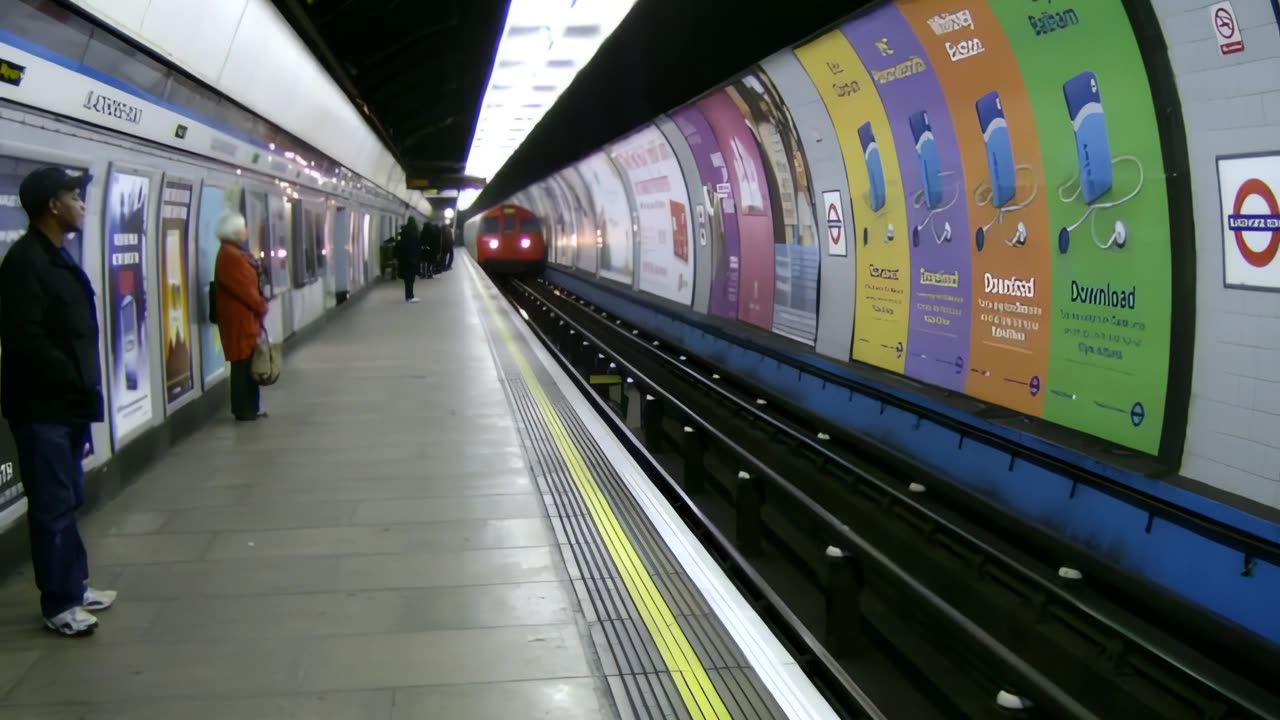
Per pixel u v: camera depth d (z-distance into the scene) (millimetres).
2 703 3291
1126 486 5680
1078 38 5738
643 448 9227
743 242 13688
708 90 10617
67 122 4953
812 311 11305
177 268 7078
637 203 20703
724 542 6766
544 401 9008
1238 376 5102
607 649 3762
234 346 7887
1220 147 5004
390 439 7426
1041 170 6645
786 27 7980
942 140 7844
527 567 4668
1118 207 5863
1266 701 4473
